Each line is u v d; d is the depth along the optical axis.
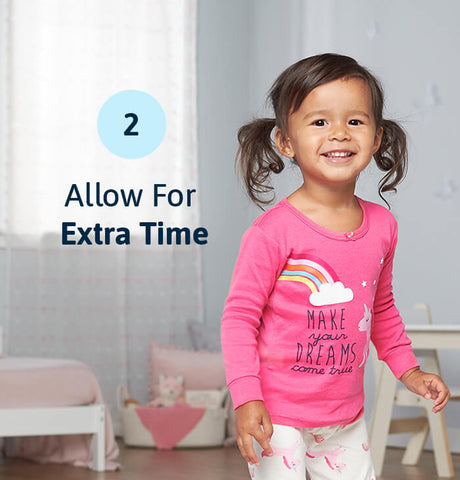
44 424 3.11
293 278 1.33
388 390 3.08
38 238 4.21
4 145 4.17
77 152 4.32
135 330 4.40
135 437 3.78
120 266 4.35
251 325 1.32
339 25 4.40
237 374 1.28
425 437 3.31
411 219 4.01
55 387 3.15
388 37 4.15
